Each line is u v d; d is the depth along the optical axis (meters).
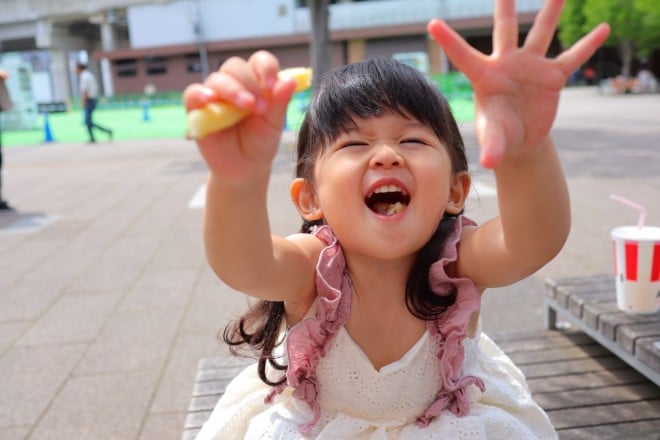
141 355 3.09
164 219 6.23
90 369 2.96
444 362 1.32
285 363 1.47
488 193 5.56
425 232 1.19
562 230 1.10
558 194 1.07
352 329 1.35
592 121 13.91
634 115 15.12
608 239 4.71
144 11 39.97
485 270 1.29
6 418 2.53
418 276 1.32
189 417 2.05
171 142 14.45
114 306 3.82
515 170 1.04
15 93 21.39
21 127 19.72
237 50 39.22
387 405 1.34
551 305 2.77
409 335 1.35
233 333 1.54
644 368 2.14
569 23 26.61
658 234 2.37
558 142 10.49
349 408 1.37
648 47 26.77
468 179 1.37
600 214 5.48
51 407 2.61
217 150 0.93
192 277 4.31
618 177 7.15
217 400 2.15
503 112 0.89
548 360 2.47
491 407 1.42
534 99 0.91
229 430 1.49
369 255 1.23
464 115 12.01
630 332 2.21
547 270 4.07
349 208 1.18
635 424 2.01
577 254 4.38
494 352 1.71
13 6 43.03
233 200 1.01
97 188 8.37
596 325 2.41
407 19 37.00
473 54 0.90
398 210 1.21
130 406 2.59
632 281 2.35
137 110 30.80
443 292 1.32
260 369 1.43
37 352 3.18
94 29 46.97
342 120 1.21
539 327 3.18
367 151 1.18
